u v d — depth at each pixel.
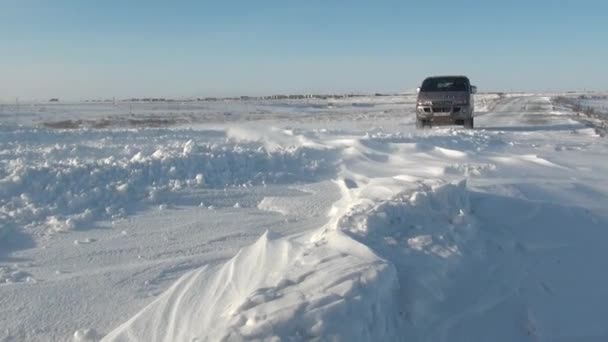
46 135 14.75
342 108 59.28
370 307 3.66
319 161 10.41
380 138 13.95
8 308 4.67
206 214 7.46
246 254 4.81
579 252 5.61
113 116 40.38
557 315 4.63
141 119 34.38
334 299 3.56
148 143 13.84
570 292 4.96
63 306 4.73
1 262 5.73
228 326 3.48
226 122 29.72
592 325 4.61
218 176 9.06
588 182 9.27
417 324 3.96
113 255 5.93
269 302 3.62
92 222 7.02
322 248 4.51
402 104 74.31
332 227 5.02
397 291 4.09
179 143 13.66
